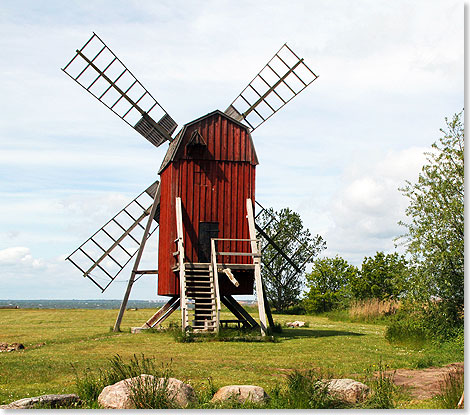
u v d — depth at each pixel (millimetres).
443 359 19203
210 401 11617
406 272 24203
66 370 16359
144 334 27312
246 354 20078
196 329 25922
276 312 58219
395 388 13227
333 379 12969
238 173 28984
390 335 24250
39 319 44094
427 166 24438
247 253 26750
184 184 28438
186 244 28094
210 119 29000
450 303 23297
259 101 32375
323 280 56281
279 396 12031
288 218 46406
